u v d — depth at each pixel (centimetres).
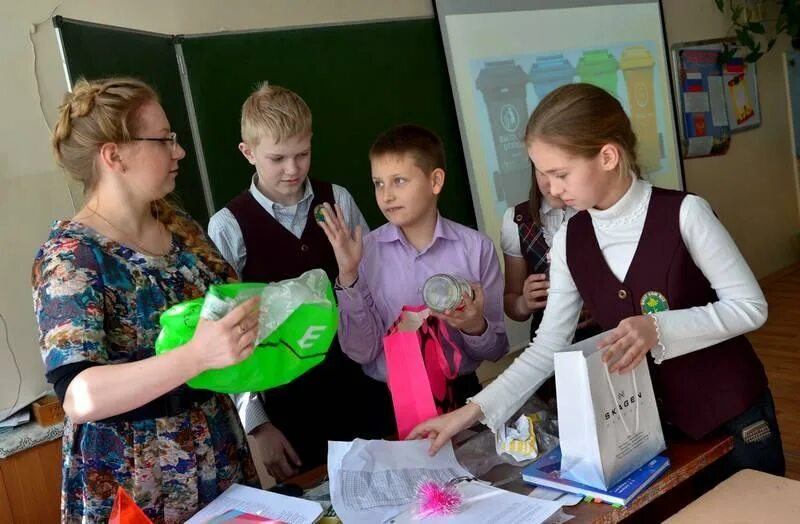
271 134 187
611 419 117
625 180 134
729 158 529
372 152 170
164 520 128
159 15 269
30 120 244
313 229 212
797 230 594
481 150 360
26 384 242
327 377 215
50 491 232
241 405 181
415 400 143
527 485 125
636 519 148
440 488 118
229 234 204
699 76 502
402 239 177
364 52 324
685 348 126
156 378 106
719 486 121
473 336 160
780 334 434
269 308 110
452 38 354
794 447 294
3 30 237
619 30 438
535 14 391
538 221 202
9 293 240
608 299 140
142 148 125
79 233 124
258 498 128
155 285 127
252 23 296
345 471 124
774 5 564
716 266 131
